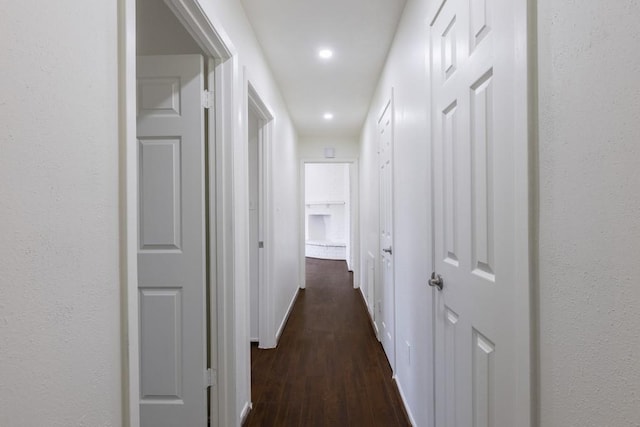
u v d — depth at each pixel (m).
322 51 2.51
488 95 0.94
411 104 1.83
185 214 1.61
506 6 0.81
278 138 3.18
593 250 0.55
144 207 1.61
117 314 0.77
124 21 0.78
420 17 1.62
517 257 0.76
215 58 1.65
